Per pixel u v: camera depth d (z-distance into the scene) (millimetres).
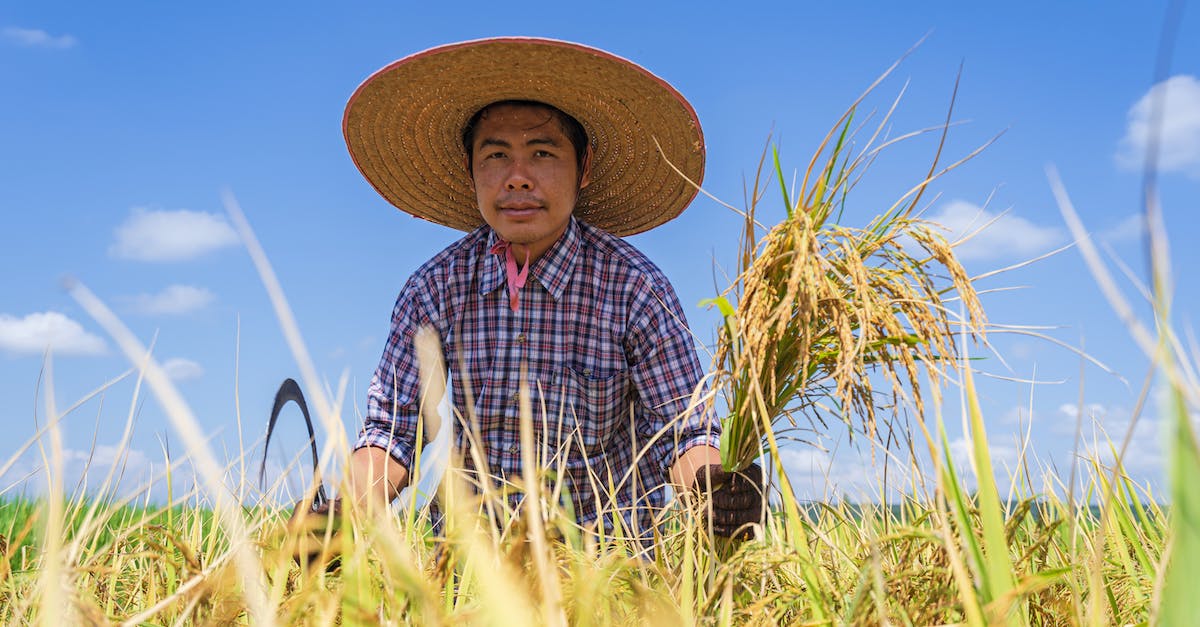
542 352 3219
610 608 1540
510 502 3070
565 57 3125
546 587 1242
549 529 1528
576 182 3371
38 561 1586
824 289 1774
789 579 1946
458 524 1504
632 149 3469
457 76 3246
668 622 1495
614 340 3201
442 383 3248
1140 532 2322
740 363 1745
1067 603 1637
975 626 1228
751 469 2225
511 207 3166
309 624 1353
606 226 3807
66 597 1411
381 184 3785
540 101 3273
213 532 1919
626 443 3320
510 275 3258
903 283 1812
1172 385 919
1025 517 1962
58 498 1227
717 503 2168
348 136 3576
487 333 3279
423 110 3447
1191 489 928
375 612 1400
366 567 1419
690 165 3398
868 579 1446
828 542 1886
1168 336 909
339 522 1738
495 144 3211
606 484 3186
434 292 3373
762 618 1629
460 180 3730
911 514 2156
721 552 2166
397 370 3281
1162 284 902
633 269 3240
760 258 1861
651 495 3143
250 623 1539
